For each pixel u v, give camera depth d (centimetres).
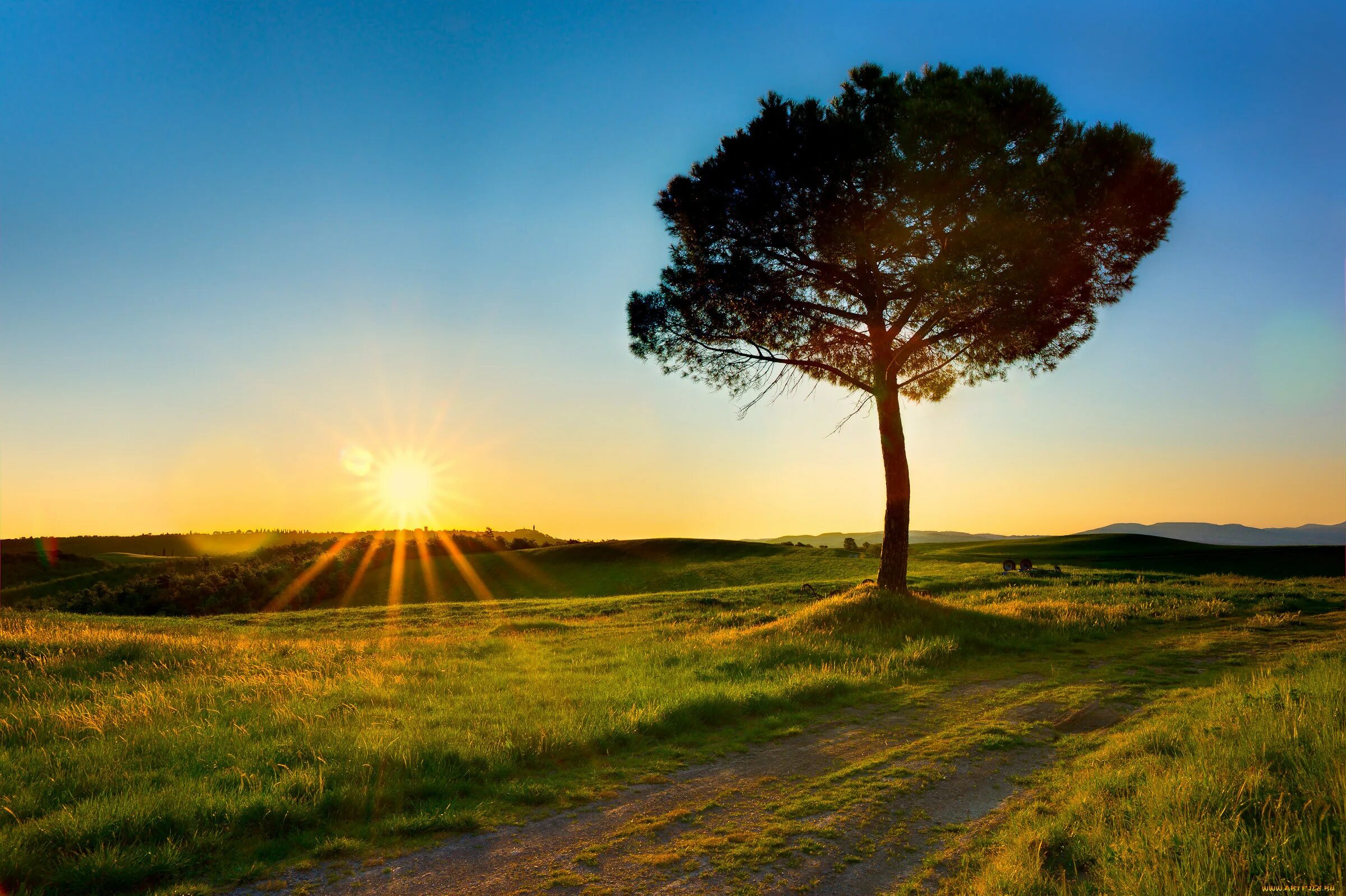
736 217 2102
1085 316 2166
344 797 658
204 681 1234
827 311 2198
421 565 7269
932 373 2416
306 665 1472
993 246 1795
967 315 2008
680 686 1187
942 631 1792
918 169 1816
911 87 1956
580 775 771
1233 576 3231
